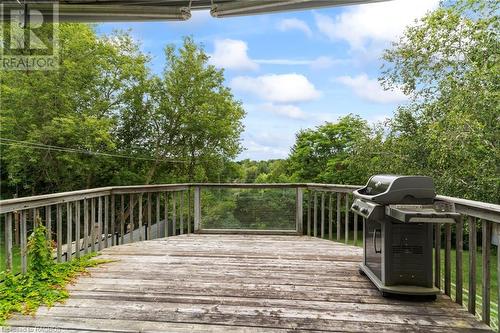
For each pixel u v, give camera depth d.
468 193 6.76
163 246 5.00
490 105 6.12
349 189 5.02
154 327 2.46
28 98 12.66
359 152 10.19
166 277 3.55
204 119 15.96
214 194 6.21
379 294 3.10
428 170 7.93
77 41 13.45
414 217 2.59
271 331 2.42
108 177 15.67
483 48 6.89
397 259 3.00
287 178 17.09
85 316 2.64
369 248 3.51
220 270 3.81
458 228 2.79
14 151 12.83
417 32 8.62
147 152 16.61
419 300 2.95
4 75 12.52
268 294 3.10
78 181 14.77
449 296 3.04
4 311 2.69
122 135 16.59
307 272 3.74
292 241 5.39
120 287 3.25
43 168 13.82
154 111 16.53
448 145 6.62
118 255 4.45
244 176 19.42
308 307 2.81
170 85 16.20
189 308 2.79
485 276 2.48
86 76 14.02
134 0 3.56
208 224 6.12
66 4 3.61
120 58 15.15
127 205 14.85
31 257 3.48
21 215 3.43
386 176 3.22
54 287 3.21
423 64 8.65
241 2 3.41
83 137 13.05
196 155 17.25
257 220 6.03
